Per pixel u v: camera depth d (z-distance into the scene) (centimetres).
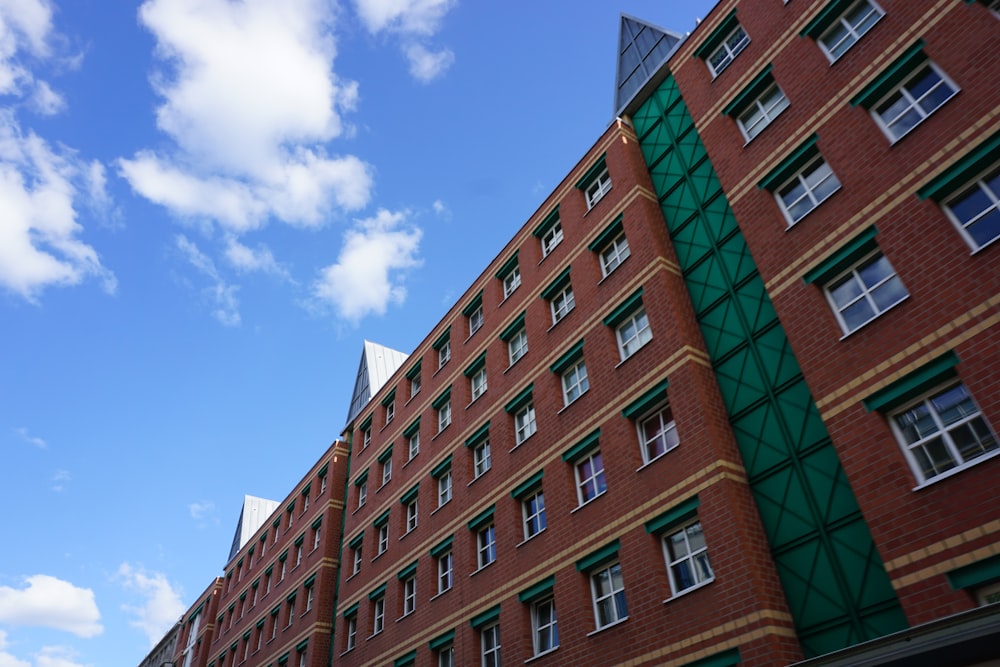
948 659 881
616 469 1738
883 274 1316
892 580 1097
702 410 1556
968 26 1301
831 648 1212
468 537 2275
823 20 1614
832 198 1437
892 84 1409
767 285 1513
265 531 4356
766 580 1326
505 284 2688
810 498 1342
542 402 2138
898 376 1202
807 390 1434
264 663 3556
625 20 2716
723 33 1938
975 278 1152
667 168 2061
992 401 1070
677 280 1844
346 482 3688
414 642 2345
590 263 2139
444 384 2822
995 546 999
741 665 1270
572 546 1788
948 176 1240
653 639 1458
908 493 1125
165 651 5753
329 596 3262
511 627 1908
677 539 1539
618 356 1922
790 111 1619
